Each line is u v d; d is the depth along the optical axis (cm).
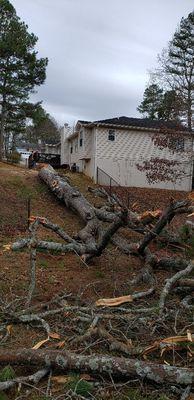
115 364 375
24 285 666
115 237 933
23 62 2781
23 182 1769
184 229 1062
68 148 3244
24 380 374
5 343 452
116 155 2467
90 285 693
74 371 387
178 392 361
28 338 477
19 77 2822
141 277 725
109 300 579
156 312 532
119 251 952
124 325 509
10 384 365
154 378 365
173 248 1034
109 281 727
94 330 464
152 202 1983
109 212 1194
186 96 2839
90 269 812
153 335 484
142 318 510
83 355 397
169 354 439
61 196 1427
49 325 511
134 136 2497
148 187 2486
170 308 572
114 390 371
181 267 780
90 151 2558
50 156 3269
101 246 821
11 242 973
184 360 423
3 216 1245
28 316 513
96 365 377
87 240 965
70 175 2520
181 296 641
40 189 1678
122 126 2430
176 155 2548
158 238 1033
